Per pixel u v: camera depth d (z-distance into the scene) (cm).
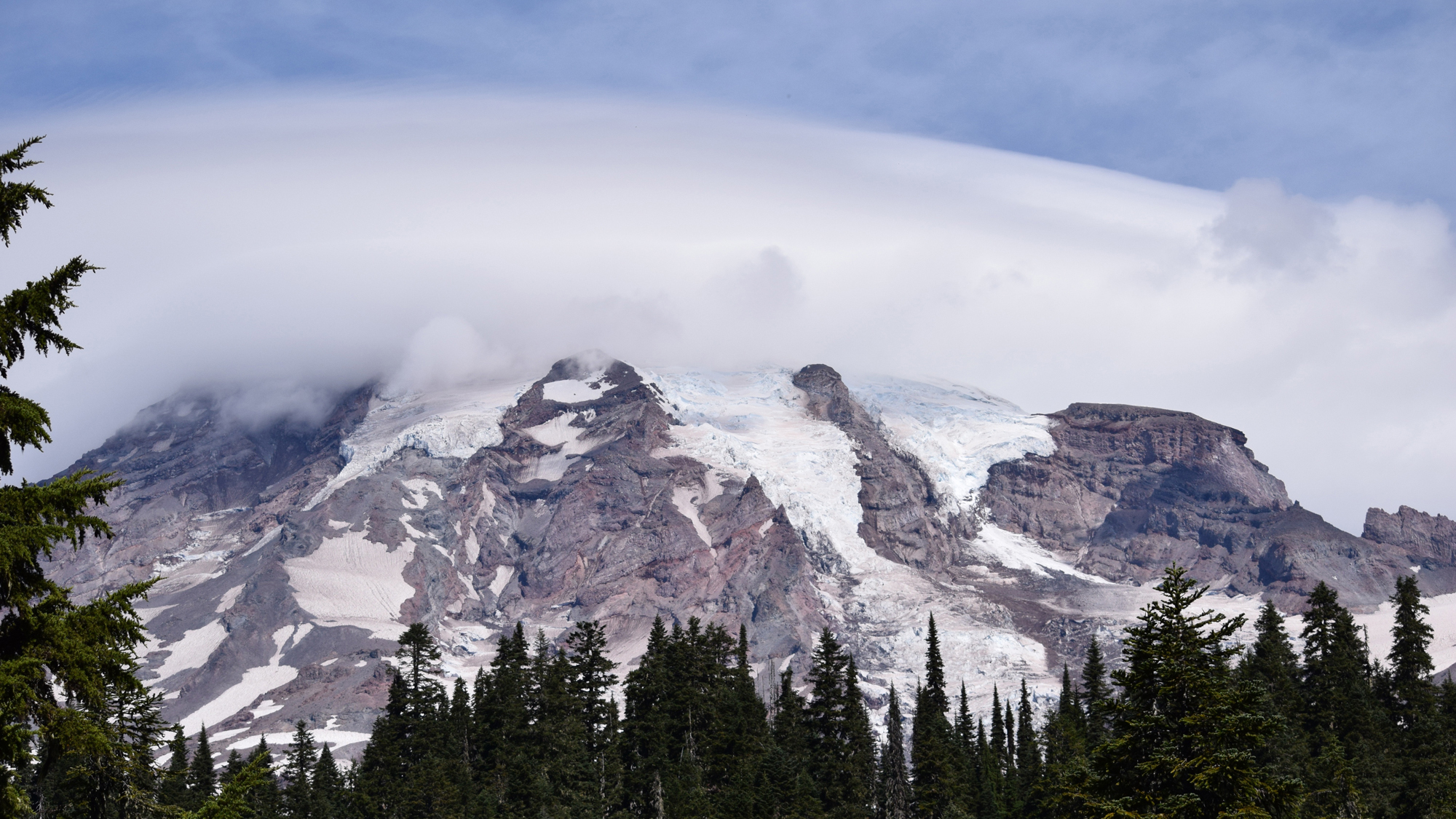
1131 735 7531
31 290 3928
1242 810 7019
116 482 4006
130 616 4097
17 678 3716
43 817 5425
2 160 3969
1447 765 18938
